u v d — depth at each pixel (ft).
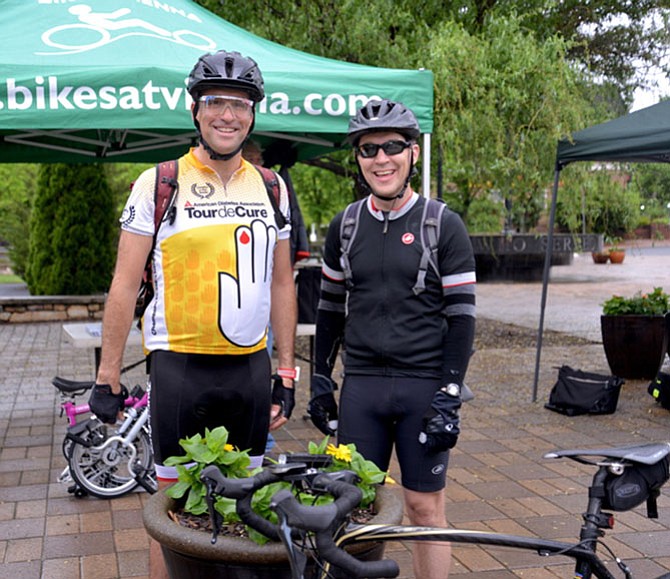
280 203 8.64
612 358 26.32
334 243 9.20
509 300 52.60
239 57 8.12
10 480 15.94
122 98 14.08
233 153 8.09
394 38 30.45
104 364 8.19
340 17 28.25
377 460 8.89
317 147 22.22
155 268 8.18
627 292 56.24
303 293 19.74
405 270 8.64
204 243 8.01
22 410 22.02
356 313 8.99
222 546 5.97
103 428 14.98
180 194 8.09
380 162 8.52
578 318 42.98
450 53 26.53
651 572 11.78
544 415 21.57
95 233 44.09
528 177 29.27
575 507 14.57
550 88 26.78
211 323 8.00
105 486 14.87
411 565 12.04
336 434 9.43
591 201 34.68
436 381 8.74
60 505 14.55
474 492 15.39
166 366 8.11
